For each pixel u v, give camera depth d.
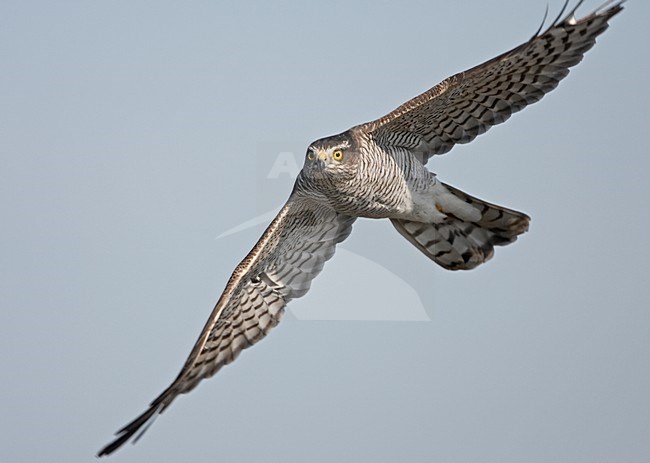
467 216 12.94
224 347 12.71
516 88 11.95
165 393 11.59
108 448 11.03
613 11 11.41
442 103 11.95
